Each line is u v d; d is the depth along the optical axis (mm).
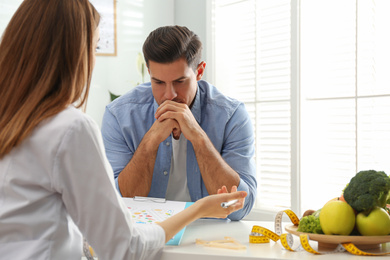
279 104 3066
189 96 1692
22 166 920
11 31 964
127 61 3564
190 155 1768
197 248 1130
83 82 1002
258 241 1202
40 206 927
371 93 2652
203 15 3494
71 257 962
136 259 988
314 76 2904
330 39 2824
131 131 1832
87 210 934
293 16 2904
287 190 3020
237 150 1774
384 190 1103
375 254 1065
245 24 3266
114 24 3484
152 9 3664
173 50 1560
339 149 2801
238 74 3318
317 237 1111
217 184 1639
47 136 917
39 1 972
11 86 945
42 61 953
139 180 1699
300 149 2902
